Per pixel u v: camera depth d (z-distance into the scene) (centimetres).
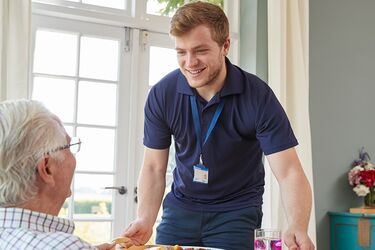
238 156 196
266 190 330
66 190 105
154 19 339
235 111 191
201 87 188
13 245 92
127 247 162
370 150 397
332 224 368
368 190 366
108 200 321
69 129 314
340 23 396
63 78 314
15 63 274
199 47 173
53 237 92
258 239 150
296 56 349
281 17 345
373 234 341
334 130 384
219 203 198
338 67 392
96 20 321
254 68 348
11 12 276
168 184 341
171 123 201
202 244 200
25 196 98
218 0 364
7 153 96
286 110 344
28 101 102
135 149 330
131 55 334
